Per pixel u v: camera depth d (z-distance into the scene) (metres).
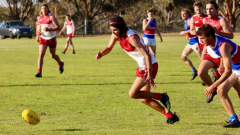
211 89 19.97
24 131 20.16
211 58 24.31
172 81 38.62
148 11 52.09
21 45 102.44
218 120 22.58
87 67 51.88
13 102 28.20
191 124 21.64
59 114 24.38
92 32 199.00
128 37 20.28
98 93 31.91
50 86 35.59
